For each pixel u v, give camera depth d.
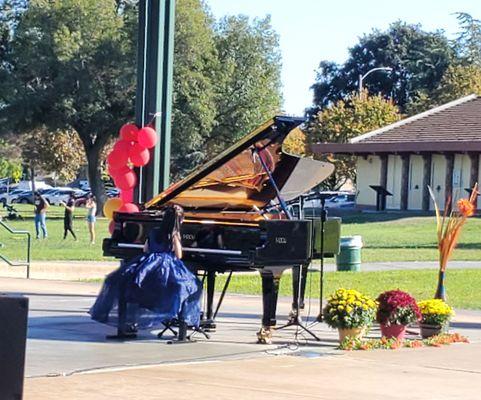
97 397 9.16
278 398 9.45
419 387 10.39
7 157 90.88
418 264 28.84
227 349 12.61
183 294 12.79
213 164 13.09
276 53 67.44
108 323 13.11
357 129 67.12
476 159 50.47
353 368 11.48
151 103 16.58
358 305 13.13
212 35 64.19
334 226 13.99
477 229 41.59
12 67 61.81
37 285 21.30
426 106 82.00
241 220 13.27
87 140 62.94
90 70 59.00
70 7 58.56
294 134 68.38
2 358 6.92
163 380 10.19
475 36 100.00
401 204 54.47
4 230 43.69
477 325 16.45
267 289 13.20
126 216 13.84
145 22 16.66
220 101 65.00
